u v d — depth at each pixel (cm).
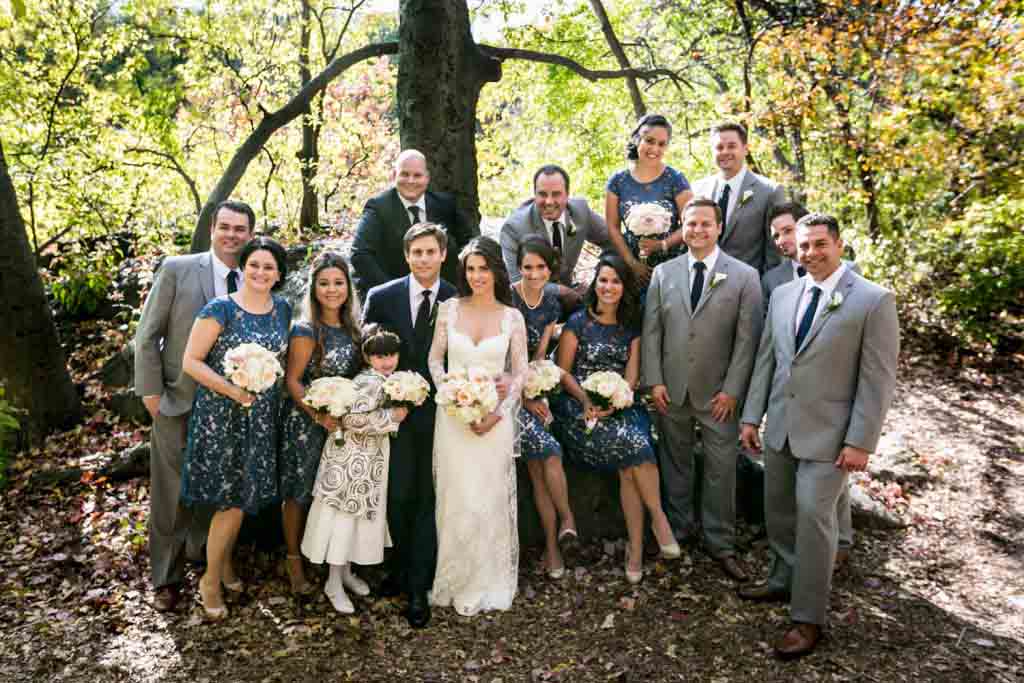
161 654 341
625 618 378
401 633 362
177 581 384
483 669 338
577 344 432
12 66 963
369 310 401
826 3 770
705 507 422
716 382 410
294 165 1318
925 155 889
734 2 873
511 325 395
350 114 1380
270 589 394
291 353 369
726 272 402
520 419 413
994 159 916
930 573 421
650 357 418
